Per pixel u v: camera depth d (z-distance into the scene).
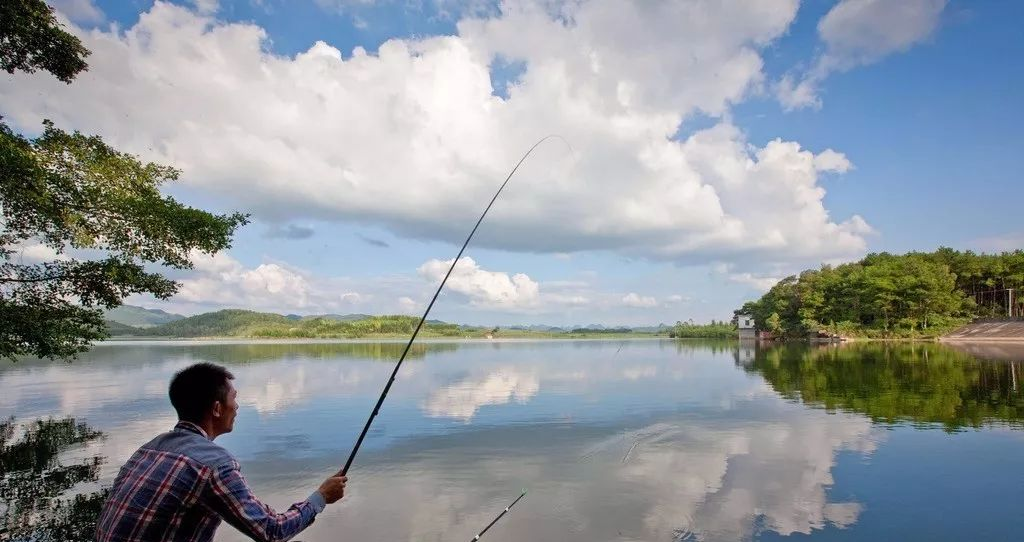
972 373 29.52
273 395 22.66
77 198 12.93
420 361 44.31
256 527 2.72
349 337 152.25
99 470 11.08
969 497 9.39
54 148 12.79
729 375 30.91
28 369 34.81
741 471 11.07
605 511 8.86
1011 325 79.06
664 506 9.08
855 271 99.56
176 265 14.57
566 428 15.54
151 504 2.56
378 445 13.52
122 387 24.92
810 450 12.69
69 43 11.79
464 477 10.77
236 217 15.05
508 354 56.88
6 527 7.99
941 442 13.31
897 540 7.71
